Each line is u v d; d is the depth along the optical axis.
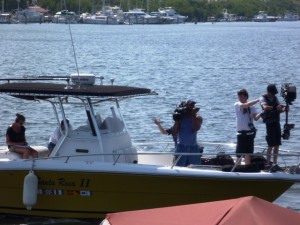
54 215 16.52
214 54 88.12
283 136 17.45
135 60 75.19
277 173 16.17
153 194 16.19
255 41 127.06
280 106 17.44
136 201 16.25
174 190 16.16
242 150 17.19
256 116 17.27
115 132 16.98
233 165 16.56
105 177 16.11
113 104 17.11
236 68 64.81
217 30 185.88
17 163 16.30
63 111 16.88
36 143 26.14
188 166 16.52
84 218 16.44
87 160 16.50
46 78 17.36
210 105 36.81
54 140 17.14
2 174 16.38
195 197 16.20
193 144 16.92
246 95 17.33
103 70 61.59
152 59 77.19
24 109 32.59
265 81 52.06
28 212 16.56
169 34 153.00
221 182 16.09
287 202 18.91
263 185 16.17
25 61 68.25
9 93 16.64
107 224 10.49
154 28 193.38
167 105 35.97
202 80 51.97
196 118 16.91
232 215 10.08
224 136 28.27
